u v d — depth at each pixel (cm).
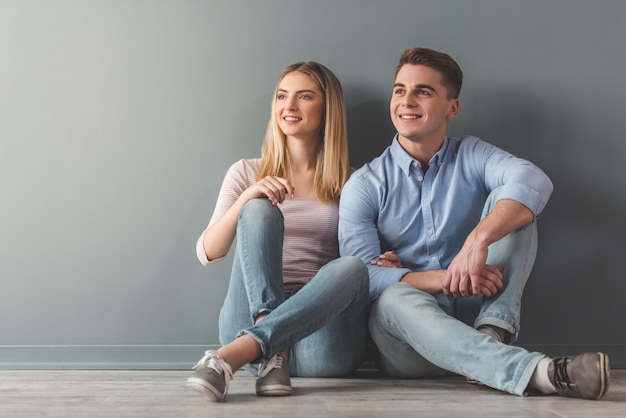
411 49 234
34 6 251
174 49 254
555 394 180
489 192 234
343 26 257
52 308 248
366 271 197
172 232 252
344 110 246
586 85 258
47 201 250
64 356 247
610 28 259
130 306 250
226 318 212
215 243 213
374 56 258
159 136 253
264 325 180
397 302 197
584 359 167
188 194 253
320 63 257
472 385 201
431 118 228
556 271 258
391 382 209
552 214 259
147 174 252
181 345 250
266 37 256
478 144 235
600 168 260
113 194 251
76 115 251
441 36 259
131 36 253
